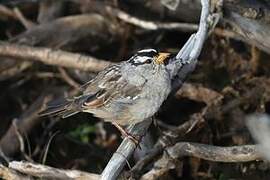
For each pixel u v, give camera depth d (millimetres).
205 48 13641
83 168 13352
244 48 13445
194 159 11938
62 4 15312
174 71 10070
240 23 11164
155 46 14789
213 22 10773
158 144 10789
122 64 9938
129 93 9531
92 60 13086
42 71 14461
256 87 12438
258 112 12250
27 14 16031
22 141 12844
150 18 14391
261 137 8234
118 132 14000
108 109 9719
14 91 14891
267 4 11406
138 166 10523
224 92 12602
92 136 14211
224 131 12328
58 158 13547
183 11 13203
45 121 14086
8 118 14758
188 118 13641
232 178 11477
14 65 14016
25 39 14102
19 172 10133
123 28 14414
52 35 14234
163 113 14188
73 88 14164
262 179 11320
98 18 14430
